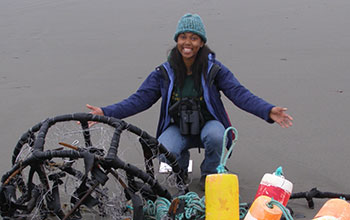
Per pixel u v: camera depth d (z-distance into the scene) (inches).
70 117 112.4
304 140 172.1
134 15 374.6
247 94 128.9
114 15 376.8
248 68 253.0
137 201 103.4
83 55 288.8
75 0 429.1
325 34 308.2
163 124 137.3
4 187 107.7
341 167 151.9
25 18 376.2
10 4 419.2
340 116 192.9
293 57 268.5
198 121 131.8
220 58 270.1
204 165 136.6
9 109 211.2
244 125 186.1
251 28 327.0
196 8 385.4
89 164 98.4
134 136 173.0
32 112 207.6
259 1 397.4
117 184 130.3
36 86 240.1
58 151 100.5
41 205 113.6
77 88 235.1
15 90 235.0
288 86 227.0
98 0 424.5
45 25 357.1
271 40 300.4
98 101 218.1
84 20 366.3
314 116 193.5
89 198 106.2
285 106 204.7
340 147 165.9
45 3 421.7
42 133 108.0
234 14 362.6
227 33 317.7
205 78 129.7
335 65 253.8
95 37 324.5
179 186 123.2
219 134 129.2
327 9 367.2
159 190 108.4
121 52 291.4
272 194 100.1
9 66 273.1
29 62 279.4
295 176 146.3
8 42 319.6
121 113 131.3
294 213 121.4
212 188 97.2
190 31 124.7
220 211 96.3
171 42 305.6
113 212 114.7
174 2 406.3
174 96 133.8
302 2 390.0
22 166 105.0
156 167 151.5
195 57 130.2
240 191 136.8
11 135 183.5
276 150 165.0
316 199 130.1
